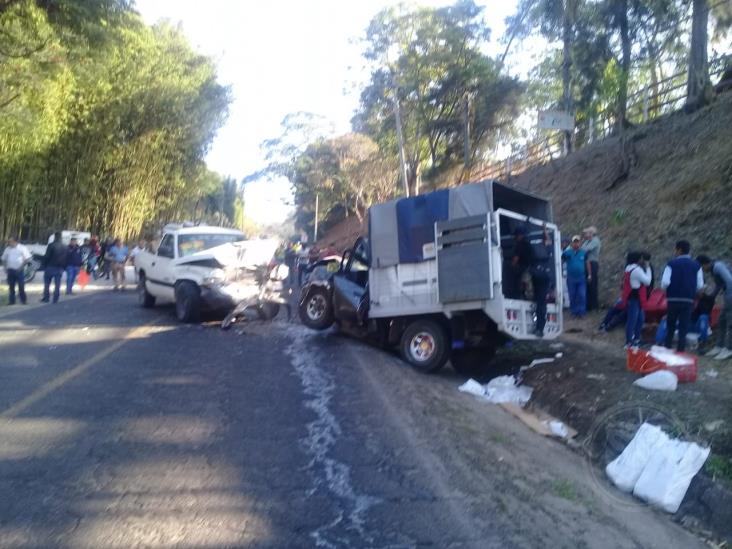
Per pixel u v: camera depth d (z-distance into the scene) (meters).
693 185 15.89
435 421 8.13
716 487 5.79
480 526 5.35
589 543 5.22
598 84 20.28
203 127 38.88
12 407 7.99
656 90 25.81
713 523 5.61
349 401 8.83
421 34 36.72
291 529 5.14
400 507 5.62
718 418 7.08
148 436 7.12
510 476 6.50
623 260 15.85
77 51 21.97
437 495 5.90
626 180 19.81
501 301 10.11
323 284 13.83
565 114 19.73
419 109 37.75
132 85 33.44
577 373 9.59
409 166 42.12
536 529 5.38
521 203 11.77
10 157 29.19
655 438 6.48
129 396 8.64
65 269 19.55
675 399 7.80
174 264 15.65
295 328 14.95
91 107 32.69
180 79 35.62
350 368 10.88
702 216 14.59
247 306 14.88
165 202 43.94
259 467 6.37
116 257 22.95
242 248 15.04
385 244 11.77
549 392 9.32
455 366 11.75
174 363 10.69
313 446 7.00
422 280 11.21
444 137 39.25
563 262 14.57
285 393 9.07
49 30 20.45
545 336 10.95
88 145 34.78
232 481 6.01
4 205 32.75
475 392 9.92
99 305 18.20
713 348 10.38
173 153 39.41
